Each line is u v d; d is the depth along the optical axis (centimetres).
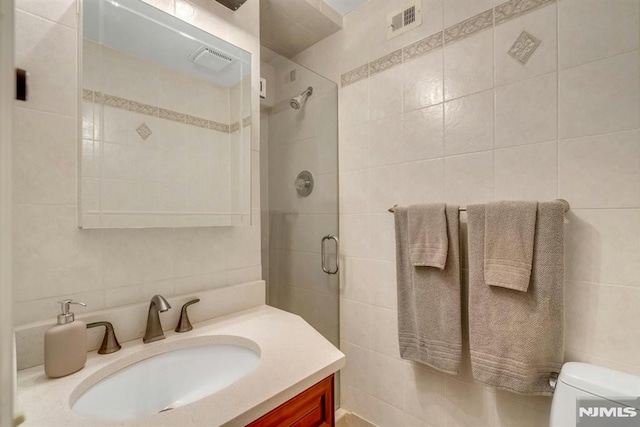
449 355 110
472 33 114
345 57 158
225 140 114
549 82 97
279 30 160
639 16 83
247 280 121
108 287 86
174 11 101
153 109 96
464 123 116
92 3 84
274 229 149
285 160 151
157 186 96
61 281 78
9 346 22
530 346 92
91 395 68
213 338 91
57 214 77
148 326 87
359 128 152
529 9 101
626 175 85
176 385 84
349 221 156
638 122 83
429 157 126
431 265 113
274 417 63
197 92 107
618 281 86
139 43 93
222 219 111
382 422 142
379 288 144
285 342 85
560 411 82
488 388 110
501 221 98
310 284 159
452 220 111
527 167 101
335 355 78
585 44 91
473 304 103
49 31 77
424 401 127
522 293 94
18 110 72
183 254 102
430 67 125
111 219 86
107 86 86
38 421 53
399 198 136
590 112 90
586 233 91
